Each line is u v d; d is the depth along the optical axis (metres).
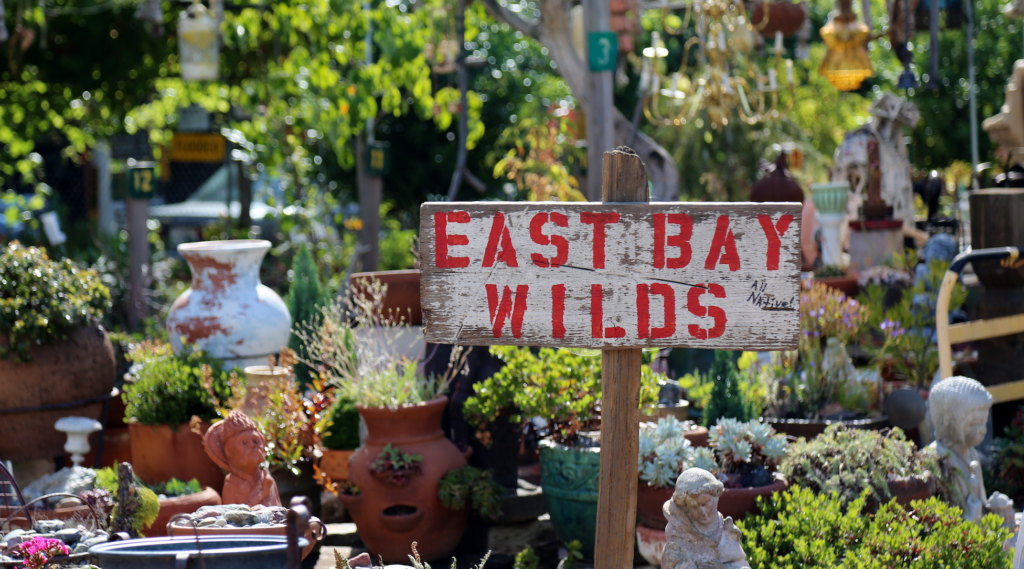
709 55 7.27
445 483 4.36
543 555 4.53
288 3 9.77
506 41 15.68
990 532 3.46
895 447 4.00
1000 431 5.44
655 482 3.88
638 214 2.54
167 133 15.59
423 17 9.52
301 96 10.05
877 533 3.45
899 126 7.85
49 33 11.45
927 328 5.71
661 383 4.51
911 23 7.00
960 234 8.41
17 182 19.23
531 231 2.56
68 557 3.15
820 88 14.98
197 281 5.43
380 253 12.01
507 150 14.81
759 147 12.01
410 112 14.95
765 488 3.79
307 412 4.82
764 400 5.19
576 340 2.56
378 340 5.19
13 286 4.94
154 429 4.87
